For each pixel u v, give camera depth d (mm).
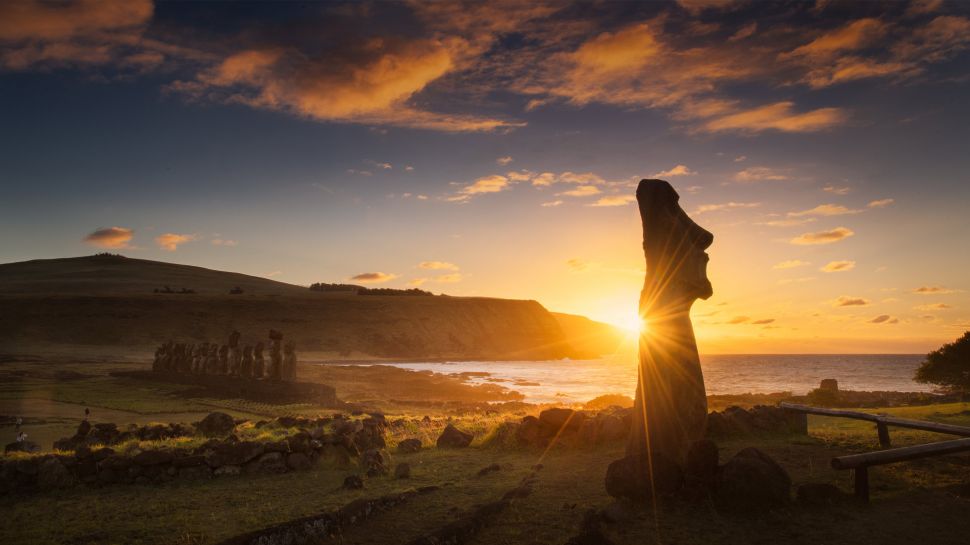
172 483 9805
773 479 7375
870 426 15156
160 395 36438
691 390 8562
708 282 8836
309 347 141500
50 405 30531
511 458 11992
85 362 75812
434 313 187625
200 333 133125
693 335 8789
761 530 6730
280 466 10688
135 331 126500
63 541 6766
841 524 6820
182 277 199125
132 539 6797
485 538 6875
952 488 8117
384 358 150375
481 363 164500
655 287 8992
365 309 171625
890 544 6273
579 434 12805
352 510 7383
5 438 19328
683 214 9156
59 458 9609
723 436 12703
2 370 54969
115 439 14367
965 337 45188
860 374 120125
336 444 11719
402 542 6570
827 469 9438
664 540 6527
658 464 7934
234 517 7535
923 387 81750
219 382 40156
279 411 29656
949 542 6309
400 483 9617
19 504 8414
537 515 7609
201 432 15031
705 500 7582
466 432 14445
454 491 8945
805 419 13234
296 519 6848
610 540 6223
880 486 8359
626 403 33062
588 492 8633
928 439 12047
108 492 9172
